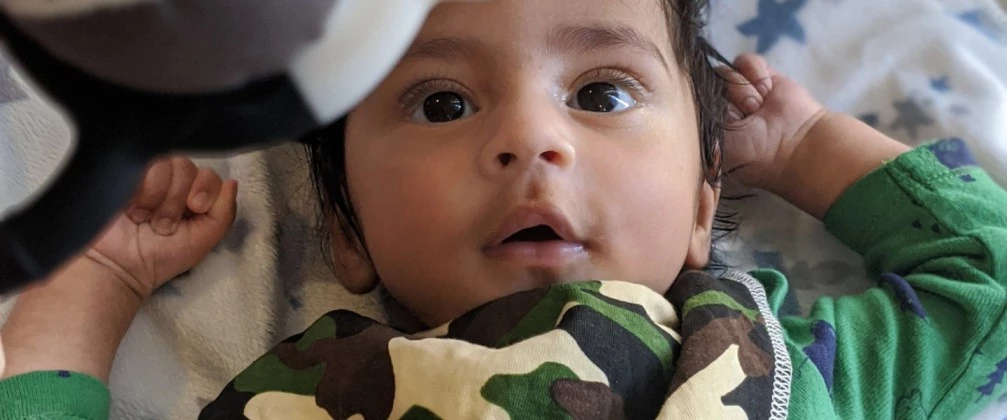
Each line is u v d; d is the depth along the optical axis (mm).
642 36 624
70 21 231
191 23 234
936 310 747
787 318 760
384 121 636
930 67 923
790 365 642
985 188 799
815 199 857
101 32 233
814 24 945
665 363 589
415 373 569
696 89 710
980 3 951
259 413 617
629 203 612
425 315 687
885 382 703
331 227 782
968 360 718
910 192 806
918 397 706
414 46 592
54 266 256
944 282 750
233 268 767
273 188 808
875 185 821
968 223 774
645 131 626
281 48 249
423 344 581
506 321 604
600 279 624
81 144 251
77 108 251
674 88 659
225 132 262
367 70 269
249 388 642
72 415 619
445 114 618
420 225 616
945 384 717
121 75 244
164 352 737
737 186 892
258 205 792
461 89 608
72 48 238
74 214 250
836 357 716
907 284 765
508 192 578
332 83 265
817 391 661
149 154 261
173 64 242
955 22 938
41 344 655
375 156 638
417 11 281
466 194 599
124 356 722
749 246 877
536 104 579
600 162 604
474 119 605
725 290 693
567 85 605
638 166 616
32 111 718
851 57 934
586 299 590
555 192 576
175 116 255
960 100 902
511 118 571
